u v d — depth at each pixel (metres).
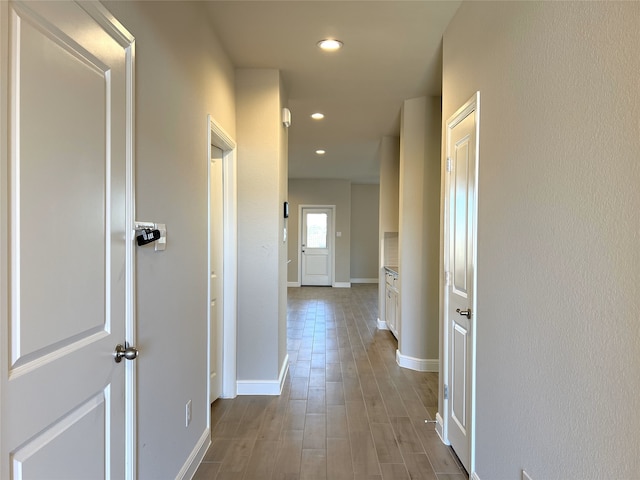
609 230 1.02
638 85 0.92
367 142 5.84
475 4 2.01
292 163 7.64
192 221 2.12
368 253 10.79
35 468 0.92
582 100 1.12
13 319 0.85
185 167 1.99
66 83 1.03
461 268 2.26
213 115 2.54
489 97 1.81
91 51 1.14
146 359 1.55
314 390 3.46
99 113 1.19
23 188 0.88
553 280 1.28
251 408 3.08
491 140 1.79
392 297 5.44
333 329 5.75
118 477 1.32
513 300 1.57
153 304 1.61
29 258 0.90
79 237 1.09
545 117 1.33
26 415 0.89
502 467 1.68
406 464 2.32
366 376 3.83
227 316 3.27
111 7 1.27
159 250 1.67
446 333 2.55
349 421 2.87
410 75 3.36
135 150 1.44
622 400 0.97
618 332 0.99
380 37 2.69
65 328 1.03
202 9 2.27
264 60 3.06
